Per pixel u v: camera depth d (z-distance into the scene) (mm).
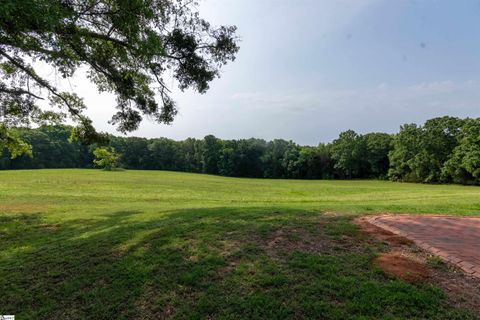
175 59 7895
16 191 20797
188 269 4047
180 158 73938
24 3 3980
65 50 6430
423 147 46844
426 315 2883
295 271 3801
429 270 3736
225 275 3822
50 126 11461
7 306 3625
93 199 16203
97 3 6199
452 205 9438
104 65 7863
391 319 2830
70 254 4996
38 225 7945
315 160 65750
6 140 12555
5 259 5172
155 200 16500
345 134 63250
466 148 40719
